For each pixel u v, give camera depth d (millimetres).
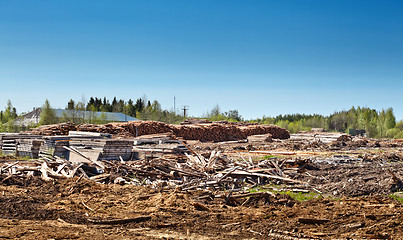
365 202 10203
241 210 9680
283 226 8094
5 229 7398
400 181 11797
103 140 17453
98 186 12133
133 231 7691
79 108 52781
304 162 16219
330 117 98312
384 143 36375
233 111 92875
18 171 13828
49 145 18562
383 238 7172
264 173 14023
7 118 59438
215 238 7309
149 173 13922
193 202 10039
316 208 9789
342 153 25250
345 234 7496
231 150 27875
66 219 8461
